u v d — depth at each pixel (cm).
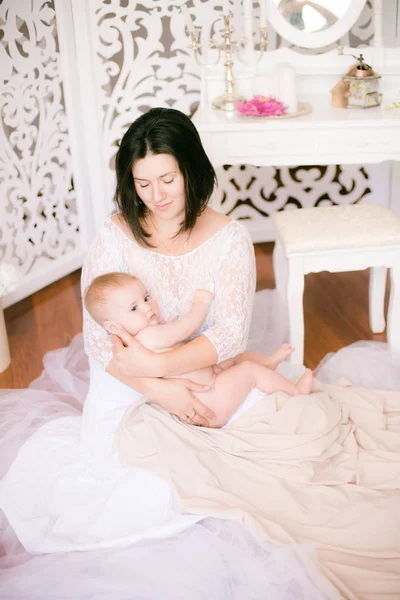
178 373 181
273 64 309
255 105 276
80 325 311
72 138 330
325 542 165
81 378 256
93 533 173
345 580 157
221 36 321
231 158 277
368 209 266
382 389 235
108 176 347
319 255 247
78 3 308
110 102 331
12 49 295
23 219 347
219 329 186
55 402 228
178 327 183
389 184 366
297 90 314
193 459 175
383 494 179
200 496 171
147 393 183
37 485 189
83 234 353
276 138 273
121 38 335
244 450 180
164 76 329
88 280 197
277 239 280
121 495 176
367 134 273
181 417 185
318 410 189
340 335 293
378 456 192
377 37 304
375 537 165
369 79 283
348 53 306
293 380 228
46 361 261
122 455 181
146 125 166
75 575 160
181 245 190
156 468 175
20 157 339
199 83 332
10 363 284
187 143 169
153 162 166
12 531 187
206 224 191
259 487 175
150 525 171
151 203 174
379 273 281
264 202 370
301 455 179
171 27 319
